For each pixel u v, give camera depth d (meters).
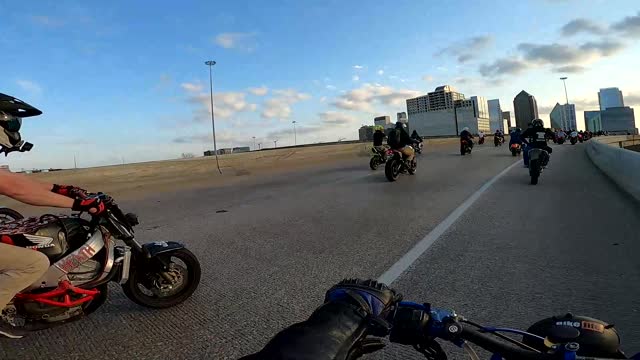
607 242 5.62
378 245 5.98
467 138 27.00
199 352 3.25
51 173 19.88
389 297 1.56
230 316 3.86
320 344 1.21
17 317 3.15
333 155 31.53
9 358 3.24
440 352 1.49
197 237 7.09
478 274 4.64
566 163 19.39
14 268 2.96
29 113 3.13
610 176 12.95
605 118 142.75
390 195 10.70
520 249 5.50
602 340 1.51
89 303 3.55
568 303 3.79
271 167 25.25
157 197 13.71
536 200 9.06
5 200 14.72
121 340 3.48
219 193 13.69
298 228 7.36
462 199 9.54
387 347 3.20
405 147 14.47
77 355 3.26
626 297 3.85
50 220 3.32
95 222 3.49
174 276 4.06
